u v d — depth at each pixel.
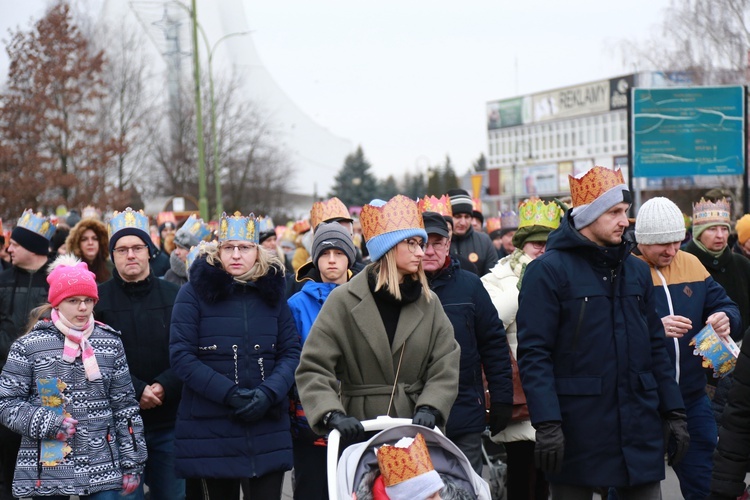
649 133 22.36
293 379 6.76
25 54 38.12
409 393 5.80
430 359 5.85
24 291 8.47
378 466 5.14
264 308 6.87
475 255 11.78
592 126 114.06
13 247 8.48
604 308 5.84
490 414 6.98
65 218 17.20
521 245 7.84
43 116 37.25
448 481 5.12
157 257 12.79
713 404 7.65
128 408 6.66
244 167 50.72
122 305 7.48
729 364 6.92
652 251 7.06
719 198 9.18
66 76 37.81
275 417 6.72
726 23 33.50
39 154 37.50
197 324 6.76
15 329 8.38
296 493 7.19
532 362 5.80
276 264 6.98
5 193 36.66
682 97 22.30
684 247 9.09
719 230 8.66
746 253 9.73
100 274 9.20
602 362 5.80
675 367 7.06
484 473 10.20
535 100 123.81
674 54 34.53
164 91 48.56
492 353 6.96
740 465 5.38
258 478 6.70
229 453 6.58
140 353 7.44
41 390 6.34
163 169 47.59
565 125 118.62
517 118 127.56
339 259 7.43
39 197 37.78
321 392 5.61
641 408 5.81
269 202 53.88
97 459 6.43
